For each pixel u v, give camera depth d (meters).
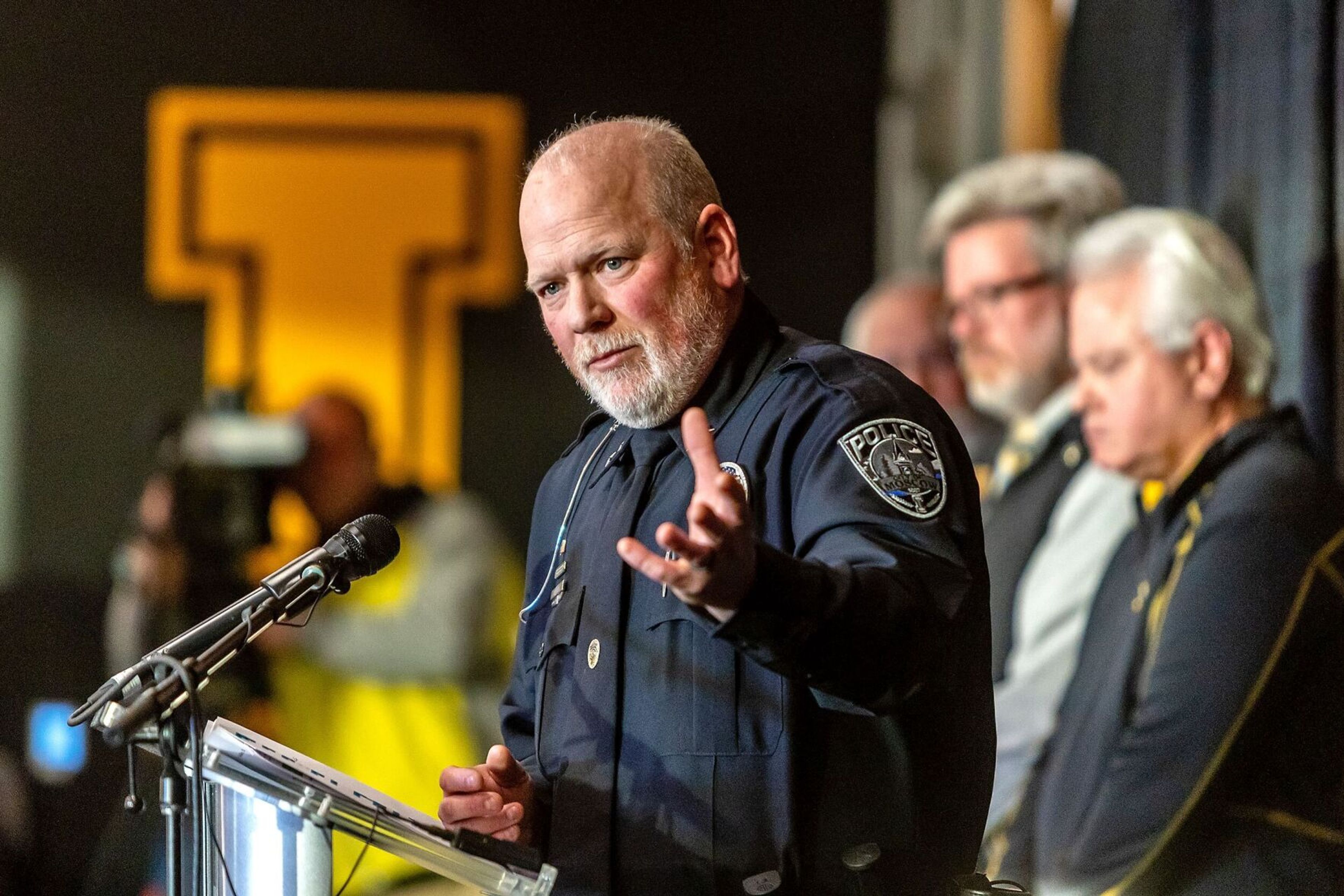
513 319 17.41
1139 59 11.70
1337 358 9.26
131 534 17.38
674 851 5.60
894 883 5.61
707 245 6.12
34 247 17.62
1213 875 8.55
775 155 16.61
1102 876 8.91
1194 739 8.61
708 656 5.69
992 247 12.19
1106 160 12.40
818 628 4.75
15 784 13.69
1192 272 9.48
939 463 5.58
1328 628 8.62
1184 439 9.52
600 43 17.11
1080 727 9.86
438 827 5.11
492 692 14.02
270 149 17.53
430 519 14.36
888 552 5.12
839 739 5.64
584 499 6.50
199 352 17.53
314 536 14.56
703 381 6.08
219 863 5.20
